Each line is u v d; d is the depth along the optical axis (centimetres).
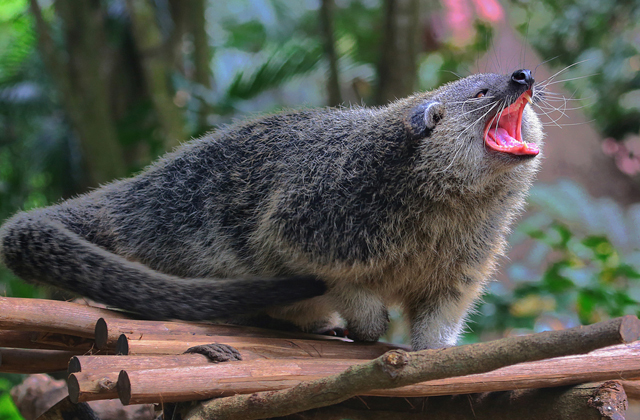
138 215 399
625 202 644
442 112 385
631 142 684
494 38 658
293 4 903
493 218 390
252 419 361
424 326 393
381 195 384
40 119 671
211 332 380
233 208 393
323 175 386
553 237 471
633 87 686
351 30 725
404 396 368
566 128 656
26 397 414
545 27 737
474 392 369
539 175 629
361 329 388
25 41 664
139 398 358
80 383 358
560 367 369
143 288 382
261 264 392
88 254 386
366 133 388
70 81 527
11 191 689
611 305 446
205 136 404
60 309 375
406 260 387
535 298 457
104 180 533
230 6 973
